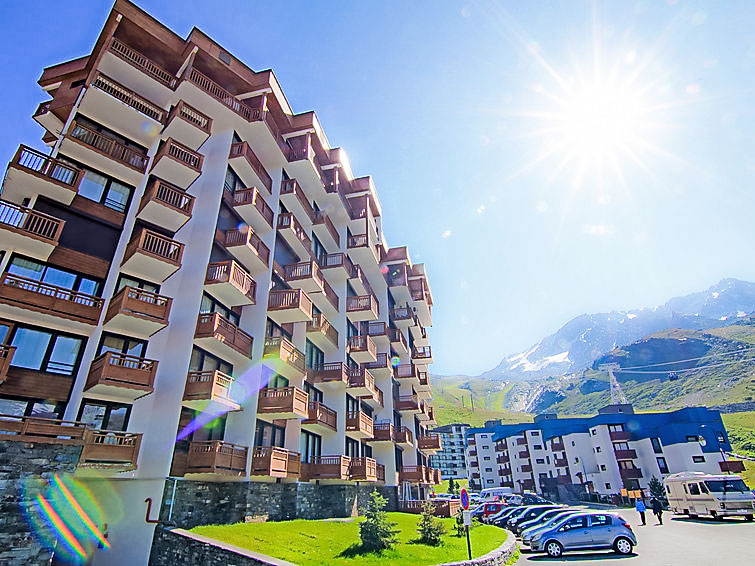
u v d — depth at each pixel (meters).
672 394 170.50
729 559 16.20
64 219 17.98
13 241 15.86
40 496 12.77
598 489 68.44
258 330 22.53
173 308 19.20
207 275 19.86
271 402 21.48
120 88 20.14
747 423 104.50
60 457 13.32
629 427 69.06
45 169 17.36
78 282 17.67
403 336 45.56
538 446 84.06
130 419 16.95
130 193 20.42
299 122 29.98
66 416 15.88
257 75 25.95
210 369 19.92
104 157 19.17
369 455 36.28
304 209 29.45
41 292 16.05
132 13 21.89
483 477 94.12
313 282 26.66
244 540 14.68
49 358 16.23
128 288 16.98
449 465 134.12
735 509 30.27
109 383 15.52
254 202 22.83
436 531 17.03
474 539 19.06
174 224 20.25
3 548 11.74
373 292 40.97
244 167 23.86
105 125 20.75
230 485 18.88
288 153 28.61
